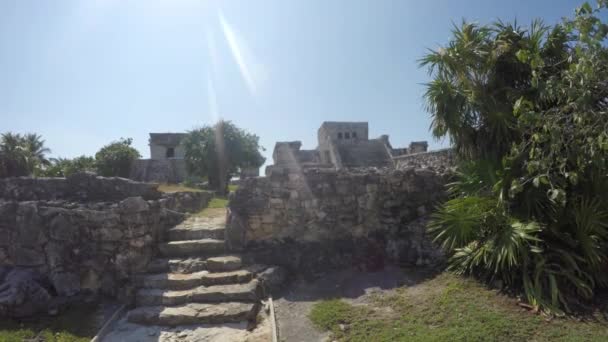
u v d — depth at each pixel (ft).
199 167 72.13
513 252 13.41
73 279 15.89
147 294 15.10
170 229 20.59
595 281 13.60
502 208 15.30
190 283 15.98
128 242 16.63
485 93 17.78
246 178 21.11
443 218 16.93
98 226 16.49
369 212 20.95
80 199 20.36
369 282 16.83
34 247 16.25
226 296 15.16
